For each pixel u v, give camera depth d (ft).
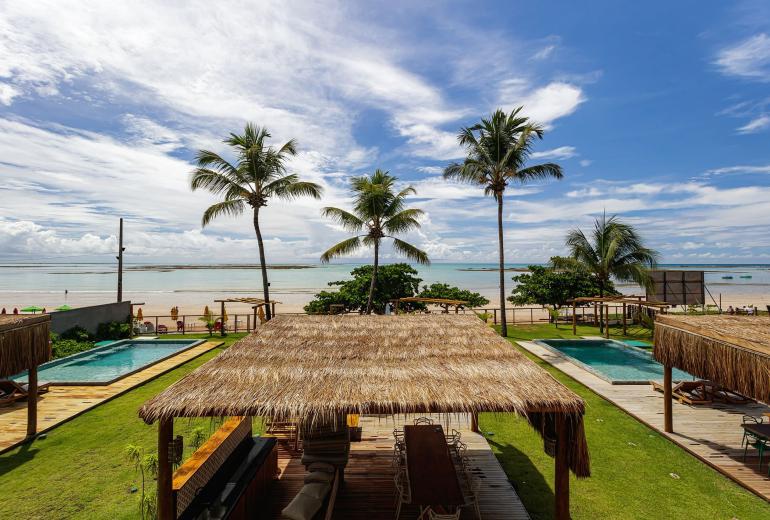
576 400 14.85
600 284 83.35
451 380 16.58
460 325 25.44
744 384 21.42
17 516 18.85
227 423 20.56
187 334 68.90
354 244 73.97
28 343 26.48
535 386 15.99
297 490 20.95
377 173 73.41
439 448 20.07
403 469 19.66
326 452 19.52
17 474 22.77
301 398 14.80
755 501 20.16
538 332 71.87
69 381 38.65
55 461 24.31
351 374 17.17
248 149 63.10
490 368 17.98
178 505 14.75
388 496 20.06
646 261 81.05
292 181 67.82
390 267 78.74
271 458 21.44
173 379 42.50
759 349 20.53
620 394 36.50
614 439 27.53
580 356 58.08
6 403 33.42
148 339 62.28
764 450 25.02
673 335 27.25
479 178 67.05
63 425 29.84
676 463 24.16
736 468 22.95
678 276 82.23
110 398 35.55
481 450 25.04
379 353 19.93
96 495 20.65
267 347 20.76
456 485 17.03
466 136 67.67
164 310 123.65
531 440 27.43
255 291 199.21
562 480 15.67
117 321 67.72
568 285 81.25
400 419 30.07
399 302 74.08
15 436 27.32
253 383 16.08
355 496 20.04
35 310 63.62
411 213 69.21
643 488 21.44
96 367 50.83
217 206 66.03
